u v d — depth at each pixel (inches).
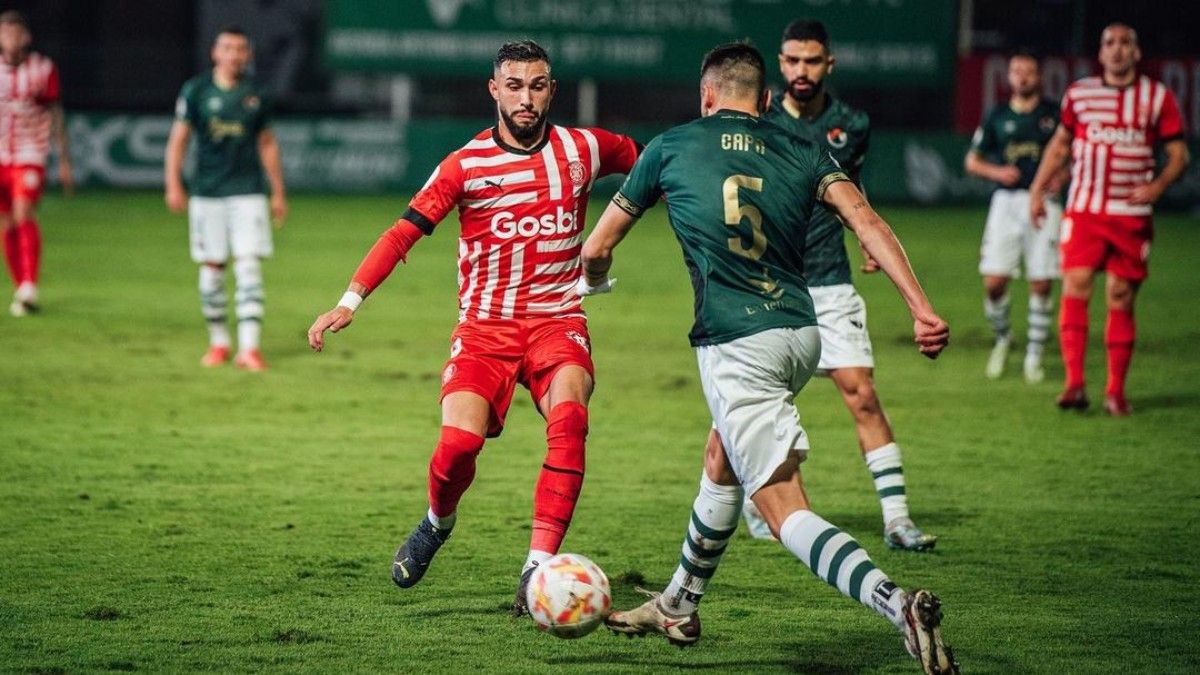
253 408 1290.6
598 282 677.3
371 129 3572.8
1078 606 740.7
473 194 717.3
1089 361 1633.9
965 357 1653.5
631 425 1254.3
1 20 1768.0
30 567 789.2
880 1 3469.5
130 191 3531.0
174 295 2021.4
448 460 685.3
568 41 3538.4
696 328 632.4
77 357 1531.7
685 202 628.1
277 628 686.5
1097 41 3344.0
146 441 1143.6
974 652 663.1
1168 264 2529.5
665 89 3941.9
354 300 699.4
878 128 3759.8
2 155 1801.2
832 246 895.7
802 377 635.5
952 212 3408.0
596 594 602.5
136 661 635.5
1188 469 1087.0
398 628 690.2
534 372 724.7
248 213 1483.8
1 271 2236.7
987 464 1105.4
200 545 842.2
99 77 3811.5
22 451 1098.7
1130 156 1267.2
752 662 647.8
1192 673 634.2
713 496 639.1
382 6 3528.5
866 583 578.9
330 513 925.8
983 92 3457.2
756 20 3513.8
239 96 1464.1
